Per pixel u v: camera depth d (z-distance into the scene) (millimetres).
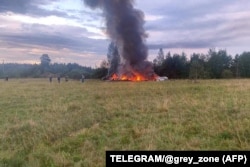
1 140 10703
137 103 19906
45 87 42000
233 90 26172
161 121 13031
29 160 8195
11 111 18188
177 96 23516
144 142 9422
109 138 10508
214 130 10664
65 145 9836
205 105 16750
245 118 12273
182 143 9250
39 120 14328
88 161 7902
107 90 34062
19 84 52906
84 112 16906
